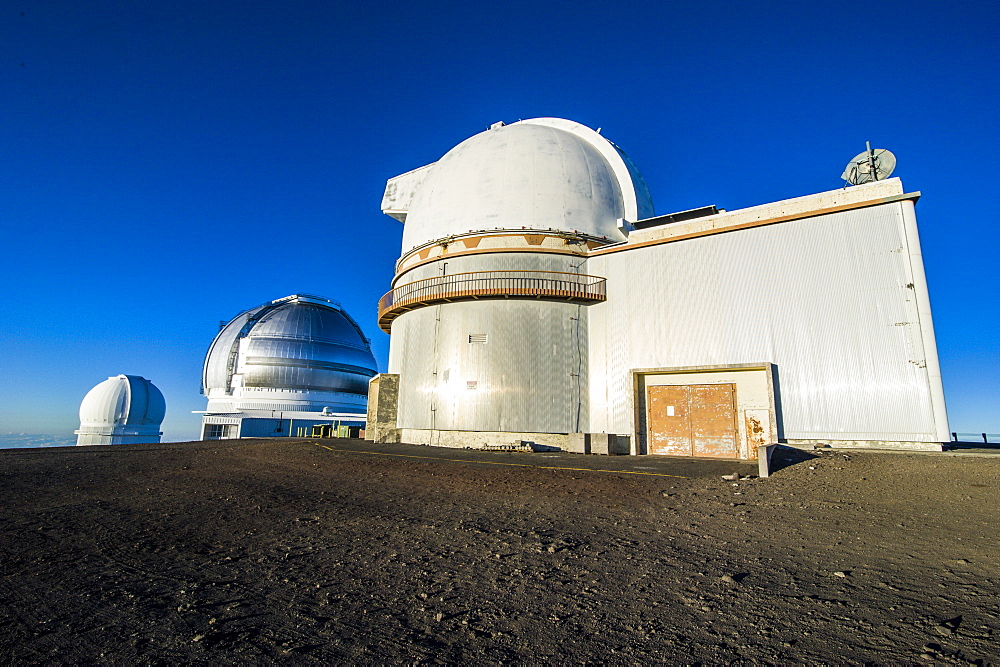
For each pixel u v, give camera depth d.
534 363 21.98
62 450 21.52
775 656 3.32
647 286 20.84
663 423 19.75
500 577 5.06
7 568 5.39
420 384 24.09
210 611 4.22
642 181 29.27
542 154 24.95
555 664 3.28
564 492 10.00
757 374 18.16
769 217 18.59
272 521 7.69
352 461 15.85
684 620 3.95
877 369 15.94
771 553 5.75
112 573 5.25
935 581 4.64
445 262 24.31
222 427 49.72
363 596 4.57
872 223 16.75
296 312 58.50
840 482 9.76
